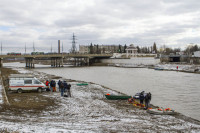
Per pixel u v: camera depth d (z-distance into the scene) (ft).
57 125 67.82
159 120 88.53
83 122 76.59
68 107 104.53
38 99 118.21
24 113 86.69
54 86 147.02
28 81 139.64
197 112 115.75
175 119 92.73
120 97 135.23
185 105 132.16
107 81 258.57
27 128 59.00
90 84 205.26
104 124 74.59
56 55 580.30
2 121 67.00
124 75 337.31
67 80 235.40
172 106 129.39
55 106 104.63
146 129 71.05
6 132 53.42
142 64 633.20
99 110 102.12
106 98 138.41
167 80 267.59
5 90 146.30
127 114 96.89
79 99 127.75
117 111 102.22
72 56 614.34
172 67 497.46
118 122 79.41
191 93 174.81
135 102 127.03
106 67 567.59
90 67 569.23
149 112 102.63
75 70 453.17
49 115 87.04
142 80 268.41
